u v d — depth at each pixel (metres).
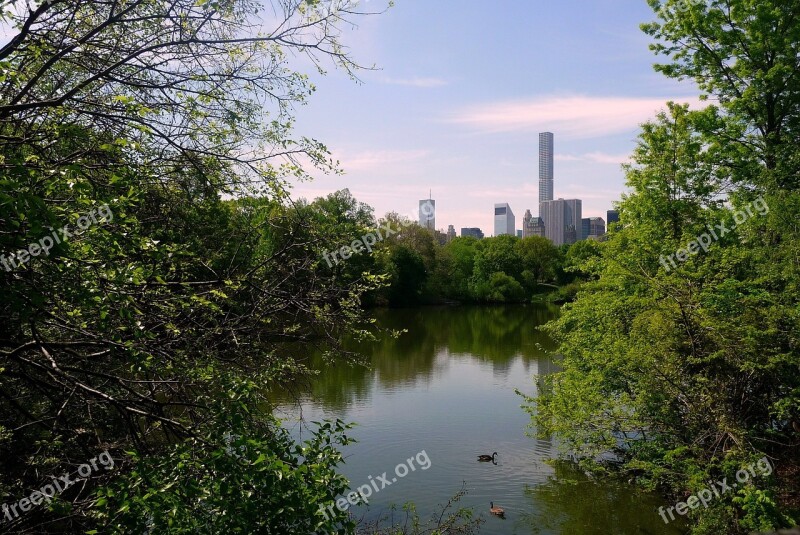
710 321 11.21
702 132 17.88
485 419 20.55
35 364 4.95
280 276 7.12
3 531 5.82
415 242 77.25
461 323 54.34
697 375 11.45
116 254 4.71
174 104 5.77
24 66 5.14
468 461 16.47
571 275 93.12
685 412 12.27
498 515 13.08
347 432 18.72
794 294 11.39
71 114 5.48
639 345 12.39
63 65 5.67
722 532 10.37
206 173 5.99
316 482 4.86
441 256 80.25
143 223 6.11
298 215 6.79
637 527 12.55
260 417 6.00
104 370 6.54
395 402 22.83
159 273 5.55
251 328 6.45
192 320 6.01
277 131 6.65
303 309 6.68
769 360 10.84
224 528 4.46
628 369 12.73
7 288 4.00
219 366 6.16
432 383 26.48
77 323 5.10
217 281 6.11
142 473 4.65
